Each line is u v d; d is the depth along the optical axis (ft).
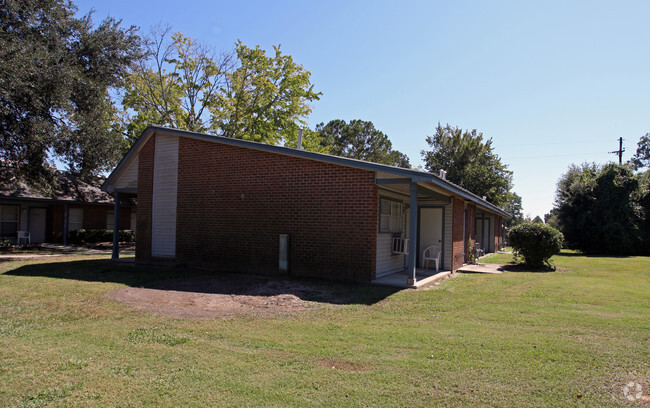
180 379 13.74
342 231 33.83
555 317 22.47
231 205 39.52
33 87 50.03
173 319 22.00
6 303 25.50
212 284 32.58
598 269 49.39
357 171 33.42
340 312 23.93
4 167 59.16
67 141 57.72
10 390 12.74
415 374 14.14
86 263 46.47
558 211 98.17
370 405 11.90
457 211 46.78
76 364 14.99
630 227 86.69
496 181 121.39
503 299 27.86
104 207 85.35
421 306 25.53
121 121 83.76
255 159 38.37
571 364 14.98
